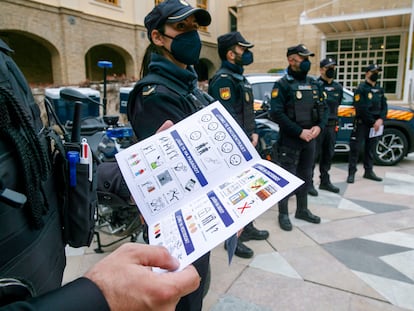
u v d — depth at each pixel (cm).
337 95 390
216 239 65
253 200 73
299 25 1184
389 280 214
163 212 84
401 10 875
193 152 93
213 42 1548
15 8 797
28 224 55
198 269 117
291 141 291
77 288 44
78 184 76
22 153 53
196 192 85
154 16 132
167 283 48
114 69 1323
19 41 1048
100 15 1020
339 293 201
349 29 1084
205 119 101
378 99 411
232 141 94
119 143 222
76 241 78
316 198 374
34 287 55
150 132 120
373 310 186
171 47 132
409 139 509
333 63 384
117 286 46
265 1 1238
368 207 343
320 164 402
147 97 121
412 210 333
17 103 53
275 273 223
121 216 213
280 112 288
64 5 902
